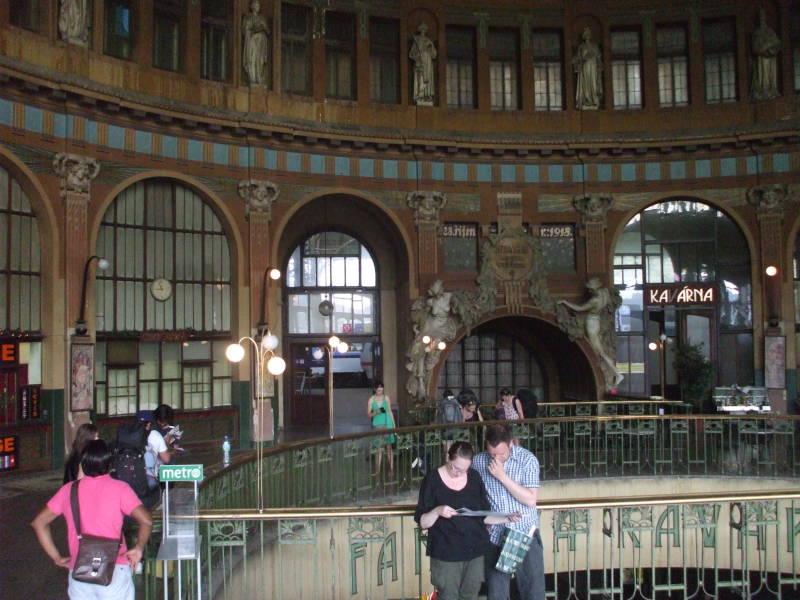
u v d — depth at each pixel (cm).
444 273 2219
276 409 2081
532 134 2242
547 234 2289
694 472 1392
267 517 664
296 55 2122
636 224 2306
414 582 1073
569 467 1441
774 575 1302
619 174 2275
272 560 901
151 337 1831
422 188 2203
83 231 1675
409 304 2172
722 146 2231
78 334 1642
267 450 990
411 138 2158
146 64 1834
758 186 2205
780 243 2184
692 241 2286
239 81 2008
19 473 1518
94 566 515
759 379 2189
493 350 2431
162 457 877
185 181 1900
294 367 2288
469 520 614
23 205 1611
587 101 2281
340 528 979
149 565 652
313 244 2319
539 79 2323
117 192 1769
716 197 2247
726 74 2283
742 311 2242
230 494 869
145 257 1845
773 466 1415
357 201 2202
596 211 2255
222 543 688
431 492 620
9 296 1564
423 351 2117
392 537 705
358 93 2164
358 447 1222
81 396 1644
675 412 2058
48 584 765
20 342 1580
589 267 2253
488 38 2302
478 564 618
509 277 2217
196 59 1934
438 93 2244
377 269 2333
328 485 1146
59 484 1390
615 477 1373
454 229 2248
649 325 2408
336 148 2127
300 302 2303
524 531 647
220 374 1970
